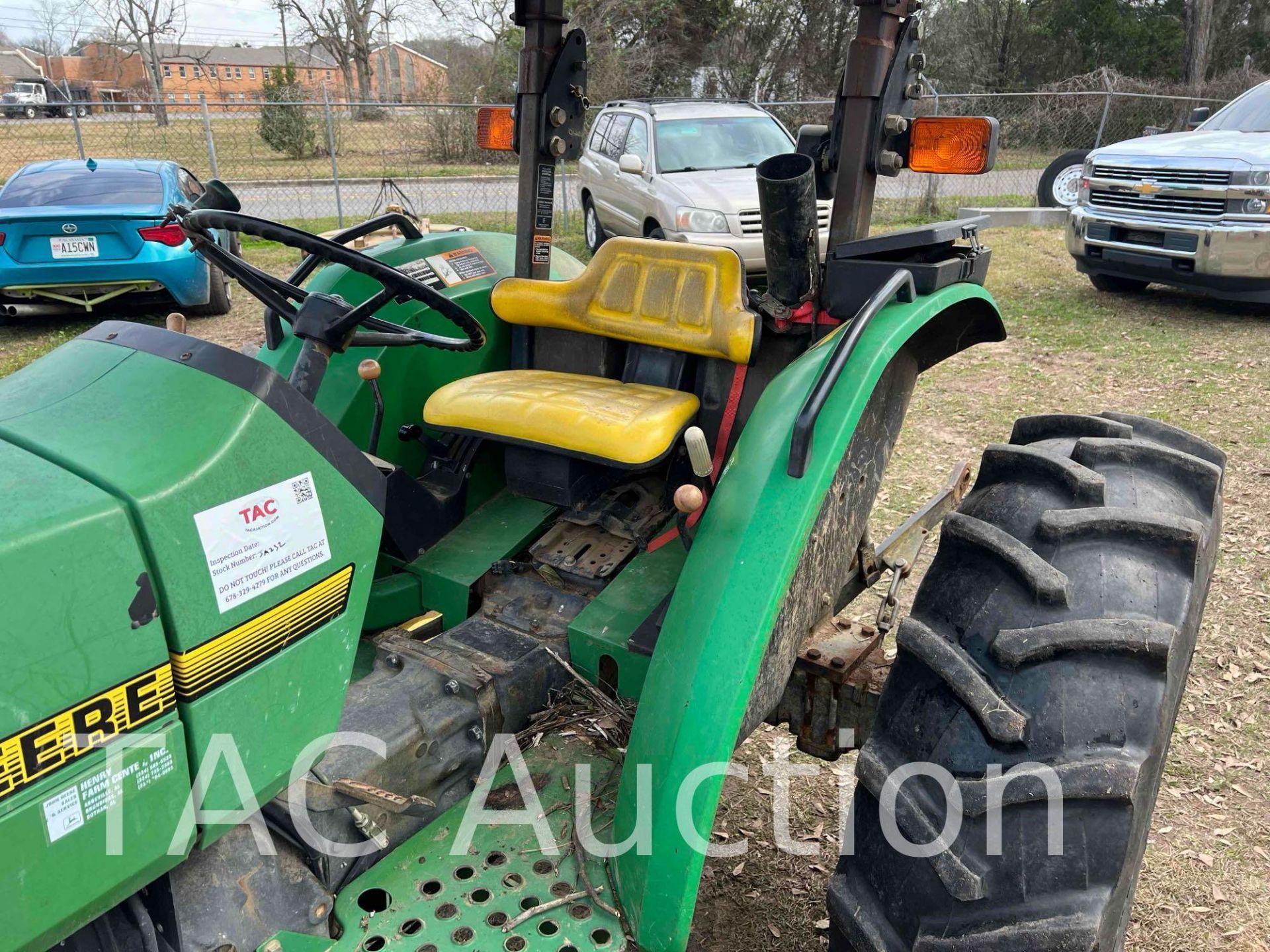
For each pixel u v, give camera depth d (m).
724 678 1.62
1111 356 6.90
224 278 8.82
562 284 2.56
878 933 1.58
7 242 7.57
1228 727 3.12
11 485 1.17
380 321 1.97
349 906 1.60
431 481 2.59
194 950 1.41
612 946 1.56
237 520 1.30
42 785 1.13
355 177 17.34
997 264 10.28
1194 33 24.09
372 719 1.84
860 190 2.15
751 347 2.25
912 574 3.97
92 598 1.15
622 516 2.44
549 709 2.09
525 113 2.62
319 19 38.88
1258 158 7.14
